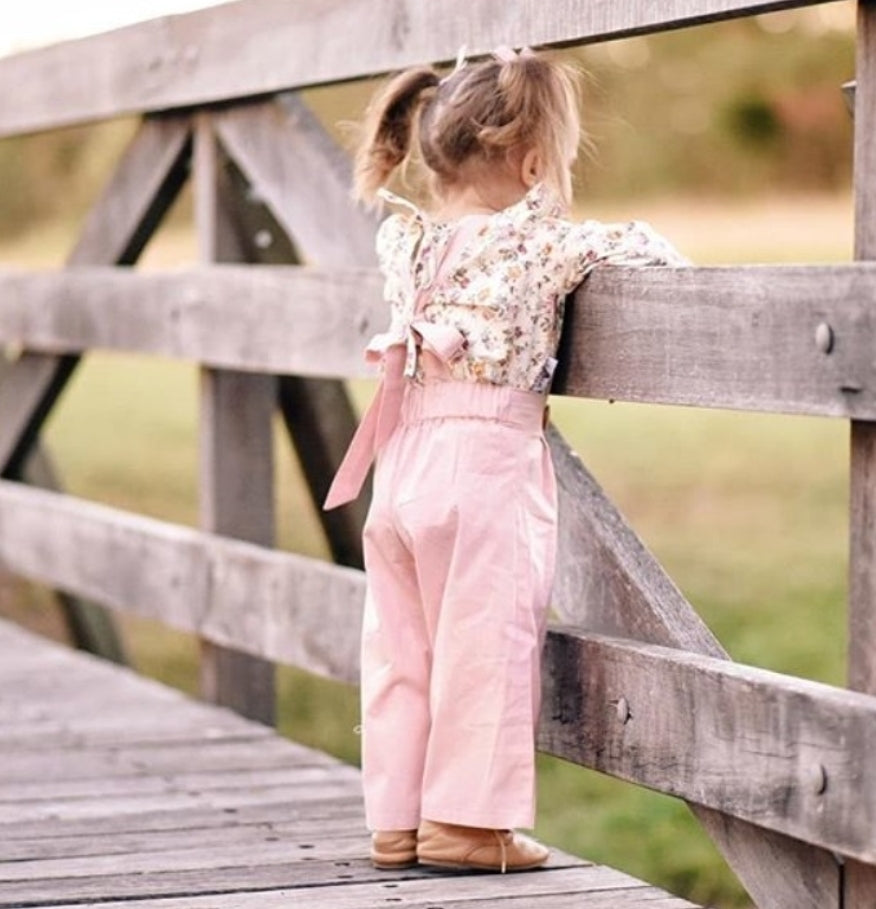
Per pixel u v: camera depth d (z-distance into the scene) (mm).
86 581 7047
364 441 4219
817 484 14172
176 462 14703
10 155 27625
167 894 3990
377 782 4160
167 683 9555
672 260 4047
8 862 4281
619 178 25781
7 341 7750
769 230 22953
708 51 25656
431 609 4051
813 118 25344
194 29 6098
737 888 6359
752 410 3656
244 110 5949
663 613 4078
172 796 4992
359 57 5211
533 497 4043
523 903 3891
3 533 7785
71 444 15711
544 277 4047
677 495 13766
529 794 3963
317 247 5586
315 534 12273
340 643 5391
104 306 6883
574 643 4215
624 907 3867
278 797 4984
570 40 4305
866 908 3496
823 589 10492
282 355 5672
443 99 4148
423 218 4113
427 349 4027
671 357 3869
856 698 3400
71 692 6570
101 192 7000
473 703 3963
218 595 6074
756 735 3627
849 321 3410
